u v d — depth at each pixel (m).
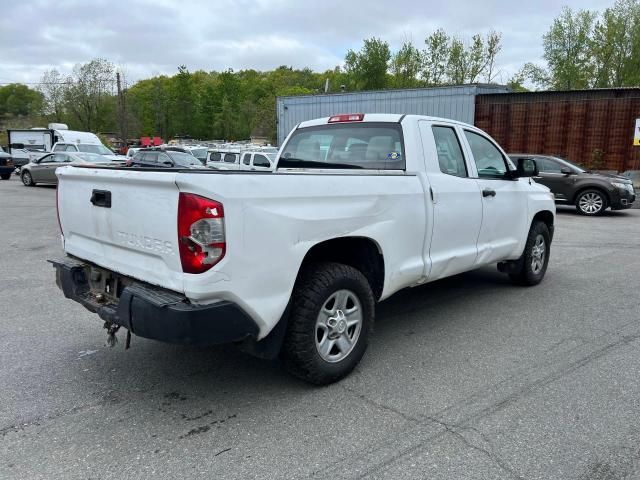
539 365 4.15
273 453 2.94
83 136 32.69
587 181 14.39
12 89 89.62
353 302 3.88
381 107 25.30
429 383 3.83
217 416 3.35
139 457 2.90
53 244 9.45
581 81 44.28
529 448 2.99
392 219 4.08
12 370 4.02
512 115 22.86
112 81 65.31
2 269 7.42
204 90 93.06
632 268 7.72
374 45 56.38
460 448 2.98
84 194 3.74
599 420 3.30
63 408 3.44
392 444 3.03
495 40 47.00
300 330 3.49
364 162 4.83
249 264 3.11
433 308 5.67
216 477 2.72
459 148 5.12
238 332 3.15
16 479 2.70
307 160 5.30
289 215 3.29
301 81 102.56
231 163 18.92
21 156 33.72
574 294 6.25
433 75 49.75
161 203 3.07
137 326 3.15
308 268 3.63
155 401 3.55
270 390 3.72
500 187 5.55
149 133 86.50
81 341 4.64
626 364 4.17
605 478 2.72
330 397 3.61
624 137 20.98
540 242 6.60
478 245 5.30
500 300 5.98
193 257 2.96
